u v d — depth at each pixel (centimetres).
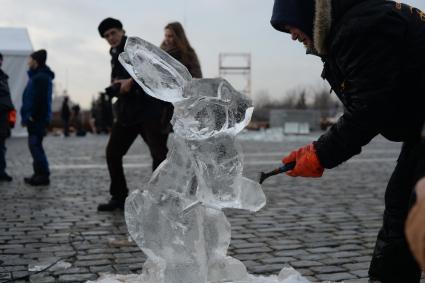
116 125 598
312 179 908
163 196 295
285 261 420
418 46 245
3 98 862
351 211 627
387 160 1274
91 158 1284
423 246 129
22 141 2041
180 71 289
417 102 253
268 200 698
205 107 280
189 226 295
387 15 244
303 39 275
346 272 392
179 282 294
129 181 859
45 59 822
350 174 985
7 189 775
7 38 2109
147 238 296
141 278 311
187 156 292
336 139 260
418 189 147
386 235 282
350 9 253
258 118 4775
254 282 322
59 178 899
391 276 283
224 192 286
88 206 641
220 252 307
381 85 245
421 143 256
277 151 1538
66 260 414
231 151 285
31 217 575
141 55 283
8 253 433
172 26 590
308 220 575
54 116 3953
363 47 246
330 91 289
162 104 584
